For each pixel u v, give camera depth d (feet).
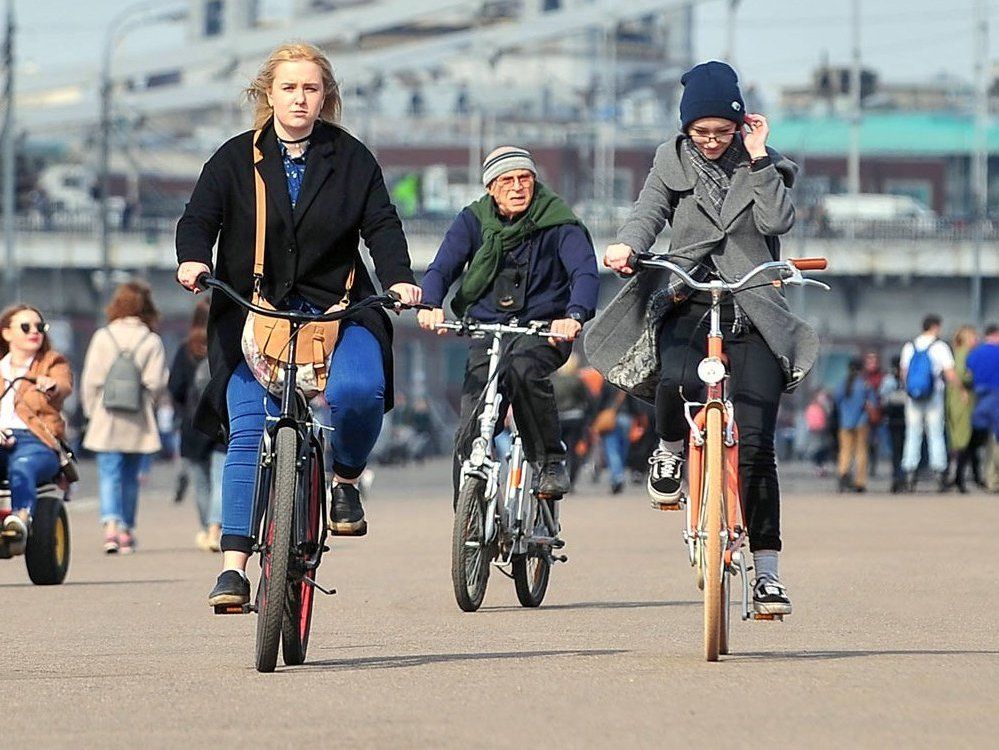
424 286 115.55
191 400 182.29
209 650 94.43
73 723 70.03
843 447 311.06
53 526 140.97
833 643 94.84
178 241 82.12
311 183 83.30
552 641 96.43
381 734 66.23
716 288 84.84
